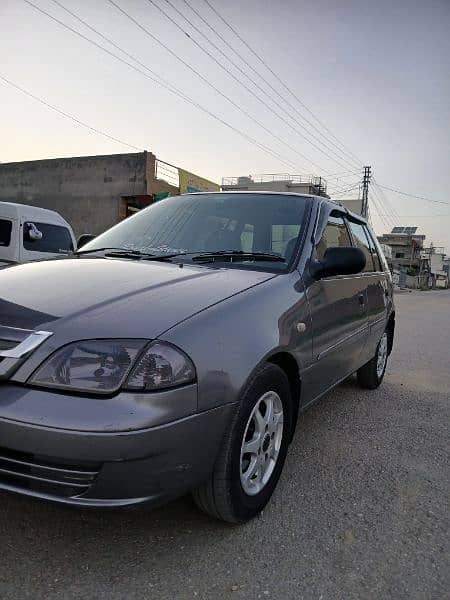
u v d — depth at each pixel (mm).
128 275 2695
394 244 77875
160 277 2672
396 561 2420
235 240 3385
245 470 2607
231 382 2275
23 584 2104
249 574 2256
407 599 2160
